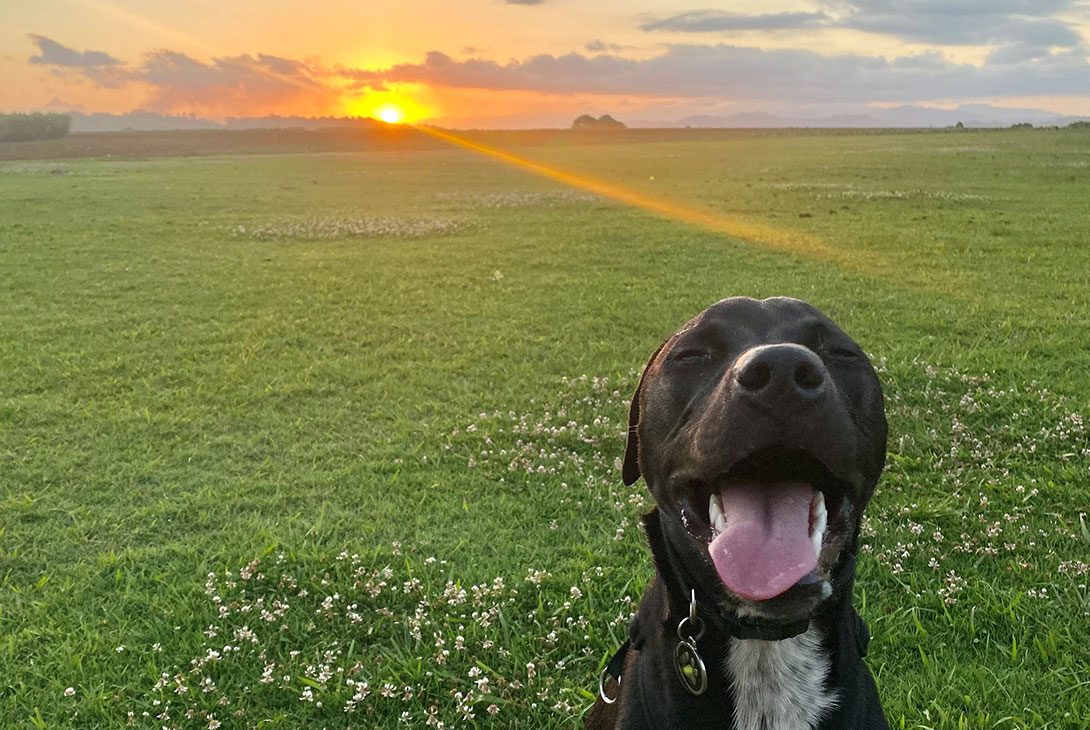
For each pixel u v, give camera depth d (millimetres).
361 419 1445
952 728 657
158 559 996
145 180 7023
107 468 1260
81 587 932
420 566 939
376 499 1140
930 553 919
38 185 6430
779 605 435
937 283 2342
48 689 756
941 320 1889
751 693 481
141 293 2422
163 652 800
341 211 4652
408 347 1846
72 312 2219
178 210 4699
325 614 849
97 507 1142
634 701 512
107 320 2119
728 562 441
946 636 783
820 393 428
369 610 862
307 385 1596
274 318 2113
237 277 2658
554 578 899
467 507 1091
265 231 3748
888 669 741
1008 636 778
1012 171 5605
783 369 424
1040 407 1298
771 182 5824
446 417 1433
